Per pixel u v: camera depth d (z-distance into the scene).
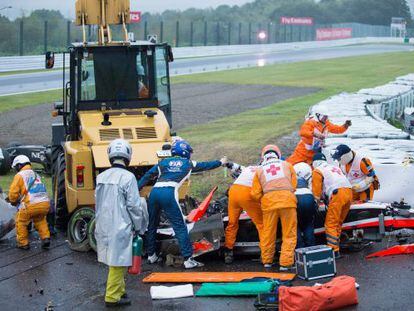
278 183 10.01
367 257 10.53
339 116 19.95
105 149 11.68
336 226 10.41
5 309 8.86
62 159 12.98
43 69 51.12
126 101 12.87
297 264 9.70
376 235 10.80
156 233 10.92
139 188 10.55
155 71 12.98
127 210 8.88
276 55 71.88
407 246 10.66
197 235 10.59
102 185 8.93
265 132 23.58
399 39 107.25
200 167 10.74
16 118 30.11
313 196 10.41
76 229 11.62
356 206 10.88
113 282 8.84
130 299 9.11
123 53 12.84
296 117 27.89
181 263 10.57
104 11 13.86
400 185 12.43
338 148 11.46
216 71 52.56
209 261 10.79
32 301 9.14
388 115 27.38
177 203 10.28
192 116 29.94
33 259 11.11
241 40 96.62
